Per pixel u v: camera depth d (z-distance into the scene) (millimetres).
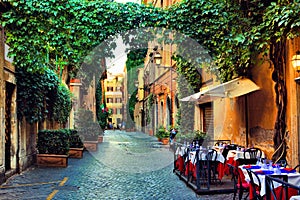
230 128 13336
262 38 7992
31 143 13117
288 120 8992
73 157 15641
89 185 9086
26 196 7777
